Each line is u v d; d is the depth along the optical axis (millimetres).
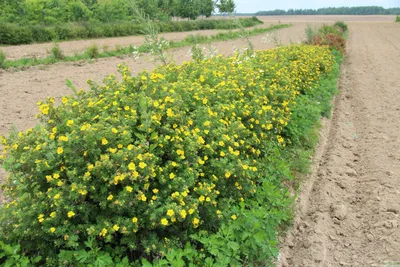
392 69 17688
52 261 3512
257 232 3967
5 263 3400
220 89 5527
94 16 37125
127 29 33406
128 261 3732
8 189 4020
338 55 18766
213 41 29438
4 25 23641
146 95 4617
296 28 51875
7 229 3699
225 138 4457
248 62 8062
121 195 3482
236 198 4578
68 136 3711
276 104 6758
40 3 32281
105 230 3416
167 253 3549
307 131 7898
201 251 3869
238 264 3781
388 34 43719
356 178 6801
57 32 27125
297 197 5918
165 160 4199
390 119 9922
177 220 3828
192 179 3912
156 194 3742
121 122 4102
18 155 3896
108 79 5121
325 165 7219
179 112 4320
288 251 4844
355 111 10984
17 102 9969
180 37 33656
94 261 3428
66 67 15492
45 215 3525
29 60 16234
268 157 5609
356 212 5734
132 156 3621
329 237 5160
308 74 10086
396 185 6293
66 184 3639
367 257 4711
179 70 6148
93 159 3662
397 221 5285
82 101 4602
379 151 7797
